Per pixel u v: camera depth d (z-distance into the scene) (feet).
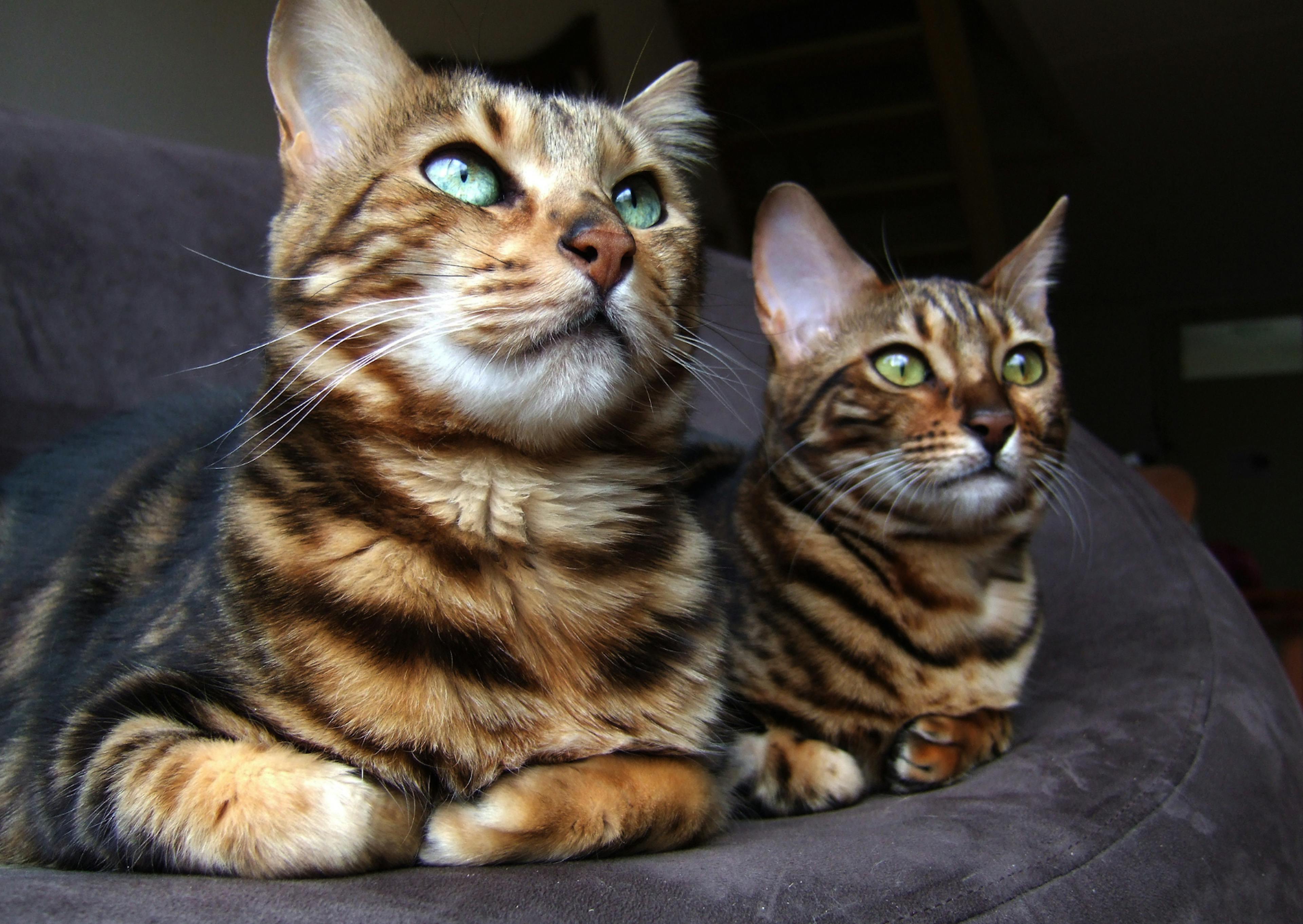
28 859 0.74
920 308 1.17
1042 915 0.72
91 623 0.90
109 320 1.38
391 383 0.77
